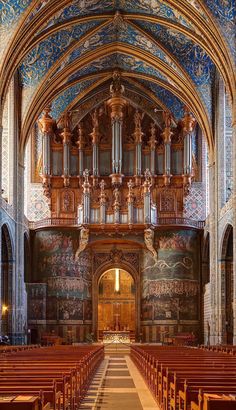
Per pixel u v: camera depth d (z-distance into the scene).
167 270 44.28
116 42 39.56
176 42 37.31
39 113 40.88
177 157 44.97
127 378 20.38
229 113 38.59
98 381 19.23
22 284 39.00
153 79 42.59
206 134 40.47
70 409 11.52
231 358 15.86
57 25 34.62
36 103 39.91
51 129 44.53
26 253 44.12
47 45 37.00
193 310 44.03
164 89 44.22
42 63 38.19
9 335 37.38
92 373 20.66
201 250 44.72
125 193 44.59
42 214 45.22
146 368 18.47
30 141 45.84
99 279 45.59
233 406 5.91
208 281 44.28
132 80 44.75
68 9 33.81
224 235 37.00
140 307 44.88
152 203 43.88
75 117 45.81
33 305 42.72
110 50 40.16
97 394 15.62
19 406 5.67
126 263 45.47
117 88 42.69
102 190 43.38
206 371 10.24
